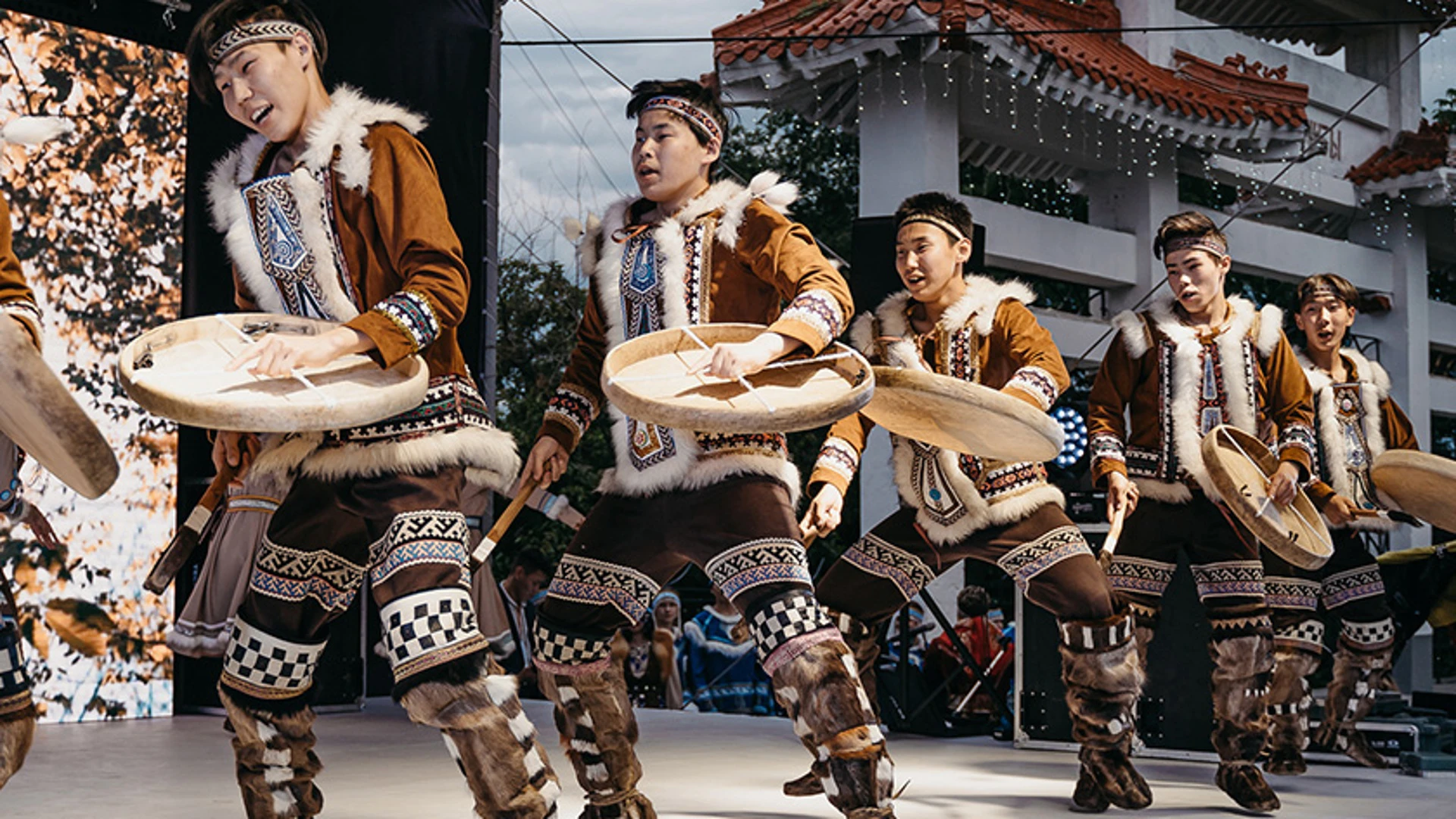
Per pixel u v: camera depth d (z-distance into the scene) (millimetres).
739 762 4871
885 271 6301
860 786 2660
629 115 3066
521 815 2494
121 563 6039
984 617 7066
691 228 2959
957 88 10914
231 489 5430
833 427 3496
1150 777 4773
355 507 2596
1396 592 6926
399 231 2582
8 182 5789
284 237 2660
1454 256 16312
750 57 10742
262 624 2658
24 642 5758
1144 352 4215
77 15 6004
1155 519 4199
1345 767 5254
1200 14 14297
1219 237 4258
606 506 3004
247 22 2613
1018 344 3576
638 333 2994
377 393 2395
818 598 3779
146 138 6199
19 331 2305
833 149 14812
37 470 5797
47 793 3932
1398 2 14758
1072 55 10930
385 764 4613
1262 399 4277
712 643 7539
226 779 4238
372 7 6668
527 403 13641
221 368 2545
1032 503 3654
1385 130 15234
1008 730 5980
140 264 6172
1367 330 15414
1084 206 15047
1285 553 3896
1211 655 4148
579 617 3033
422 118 2725
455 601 2537
